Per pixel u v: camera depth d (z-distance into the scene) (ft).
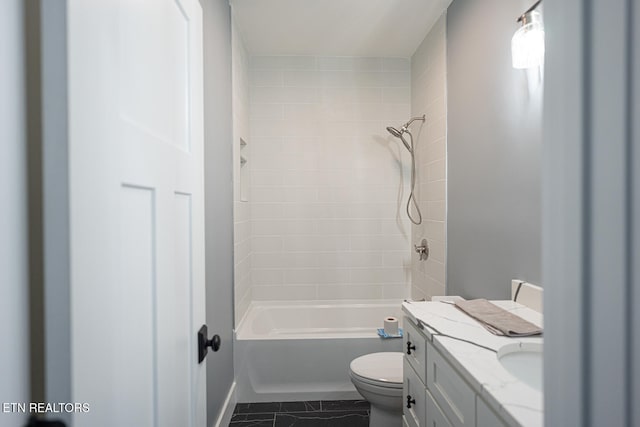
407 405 4.47
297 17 7.54
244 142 8.50
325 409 6.98
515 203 4.74
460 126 6.49
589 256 0.99
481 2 5.67
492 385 2.52
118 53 1.80
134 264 2.00
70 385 1.39
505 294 5.01
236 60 7.61
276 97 9.50
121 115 1.84
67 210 1.38
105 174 1.65
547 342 1.12
